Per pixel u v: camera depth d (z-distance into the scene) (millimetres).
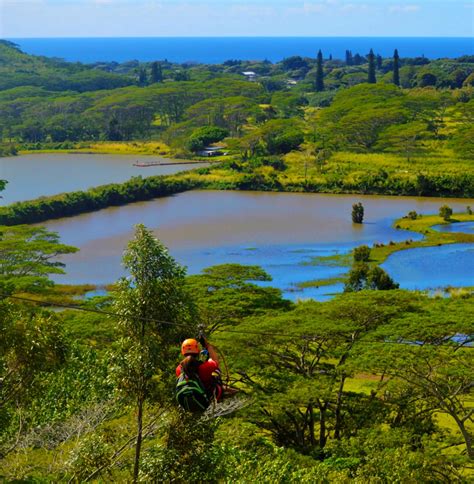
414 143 169750
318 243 93188
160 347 16766
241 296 41094
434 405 31859
